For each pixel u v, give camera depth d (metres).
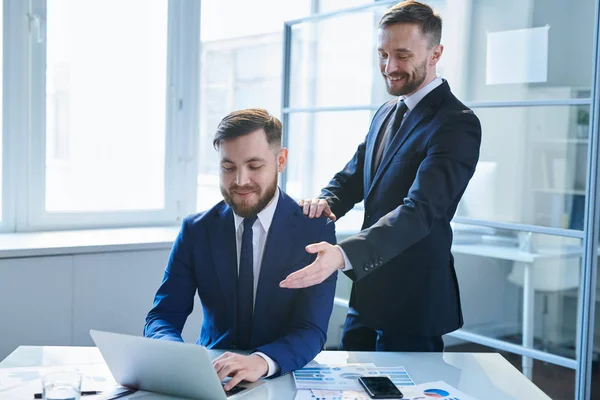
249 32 4.07
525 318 2.66
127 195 3.62
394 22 1.95
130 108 3.58
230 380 1.46
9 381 1.47
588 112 2.43
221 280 1.77
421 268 2.00
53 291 2.92
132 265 3.12
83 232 3.35
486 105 2.74
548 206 2.57
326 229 1.82
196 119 3.77
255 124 1.68
